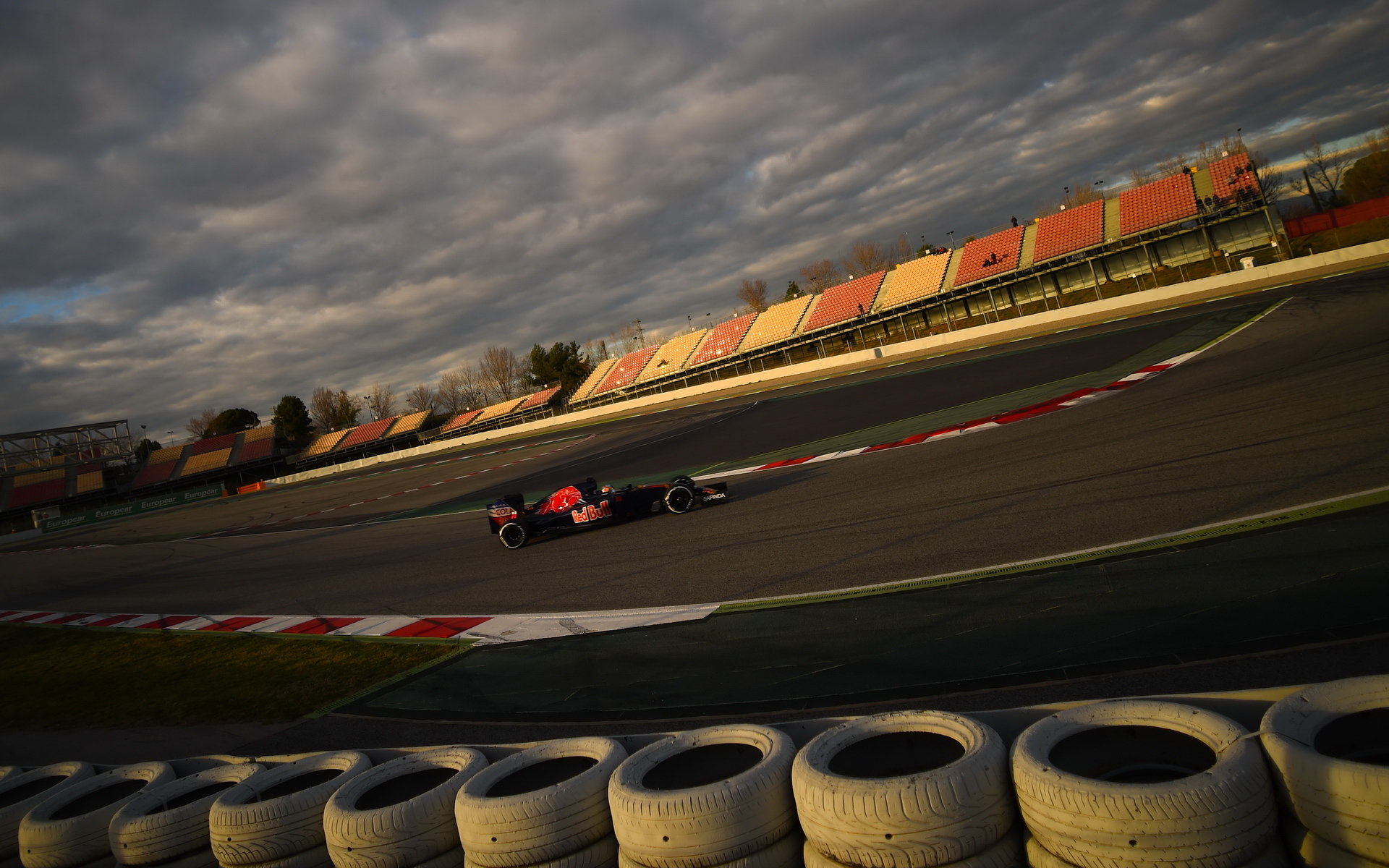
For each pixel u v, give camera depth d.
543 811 3.19
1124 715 2.88
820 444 19.91
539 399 70.12
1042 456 12.28
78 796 4.72
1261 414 11.41
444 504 26.12
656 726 5.66
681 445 26.94
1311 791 2.30
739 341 55.22
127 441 79.06
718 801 2.90
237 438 79.56
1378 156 51.16
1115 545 7.47
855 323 47.94
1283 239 34.88
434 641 9.38
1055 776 2.55
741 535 11.54
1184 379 15.94
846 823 2.67
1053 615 6.11
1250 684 4.39
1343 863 2.21
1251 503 7.75
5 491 71.94
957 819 2.60
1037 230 43.72
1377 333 15.02
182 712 8.48
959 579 7.49
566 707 6.43
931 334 45.22
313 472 69.75
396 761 3.99
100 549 34.62
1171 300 33.62
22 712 10.01
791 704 5.54
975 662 5.56
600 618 8.87
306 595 14.46
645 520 14.47
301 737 6.99
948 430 16.94
